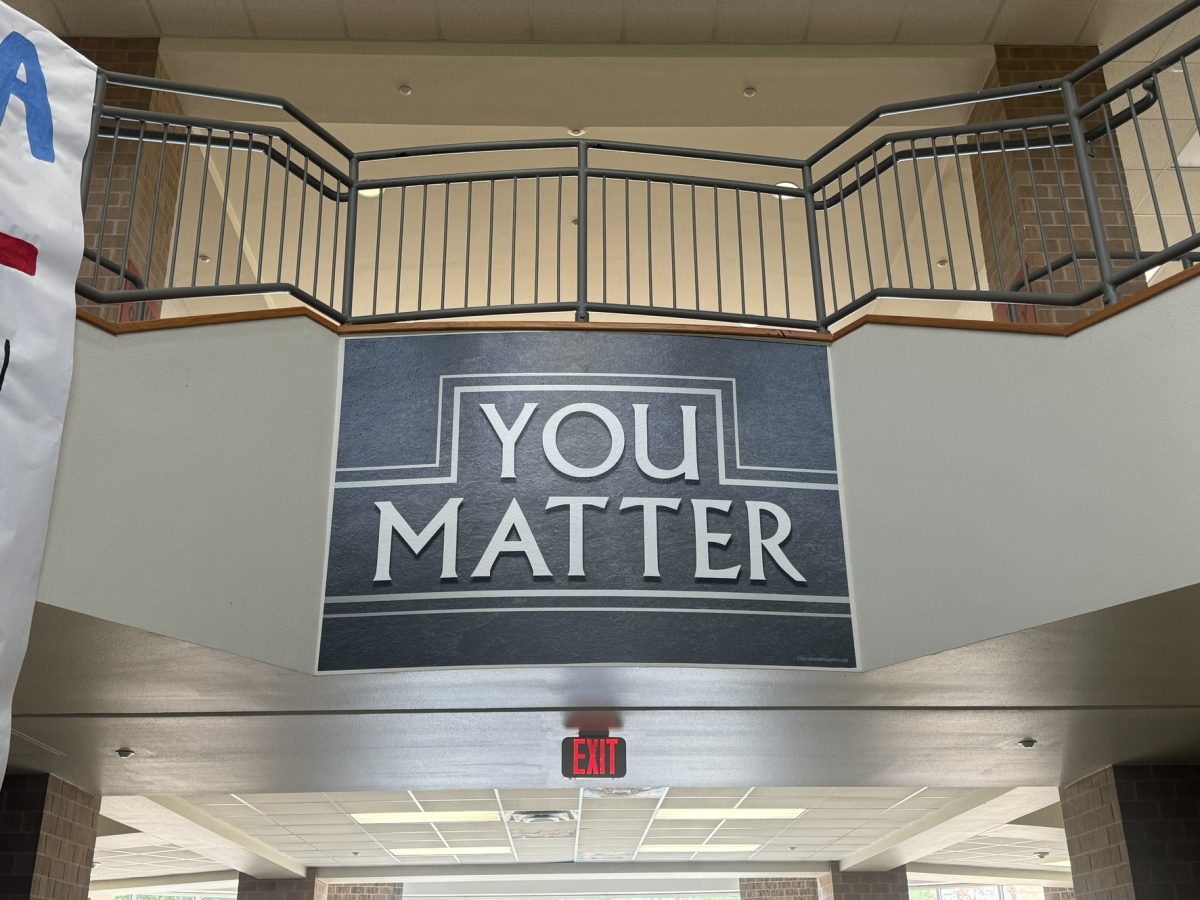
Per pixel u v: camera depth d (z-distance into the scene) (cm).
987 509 518
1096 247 558
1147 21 866
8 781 843
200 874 1830
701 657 517
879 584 529
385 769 820
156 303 853
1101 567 488
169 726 699
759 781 888
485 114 945
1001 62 885
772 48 889
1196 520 466
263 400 531
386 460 545
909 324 561
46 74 502
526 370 562
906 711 681
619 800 1263
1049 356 528
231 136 571
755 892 2048
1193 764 893
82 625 477
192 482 500
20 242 464
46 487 447
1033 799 1152
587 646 516
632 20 871
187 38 878
